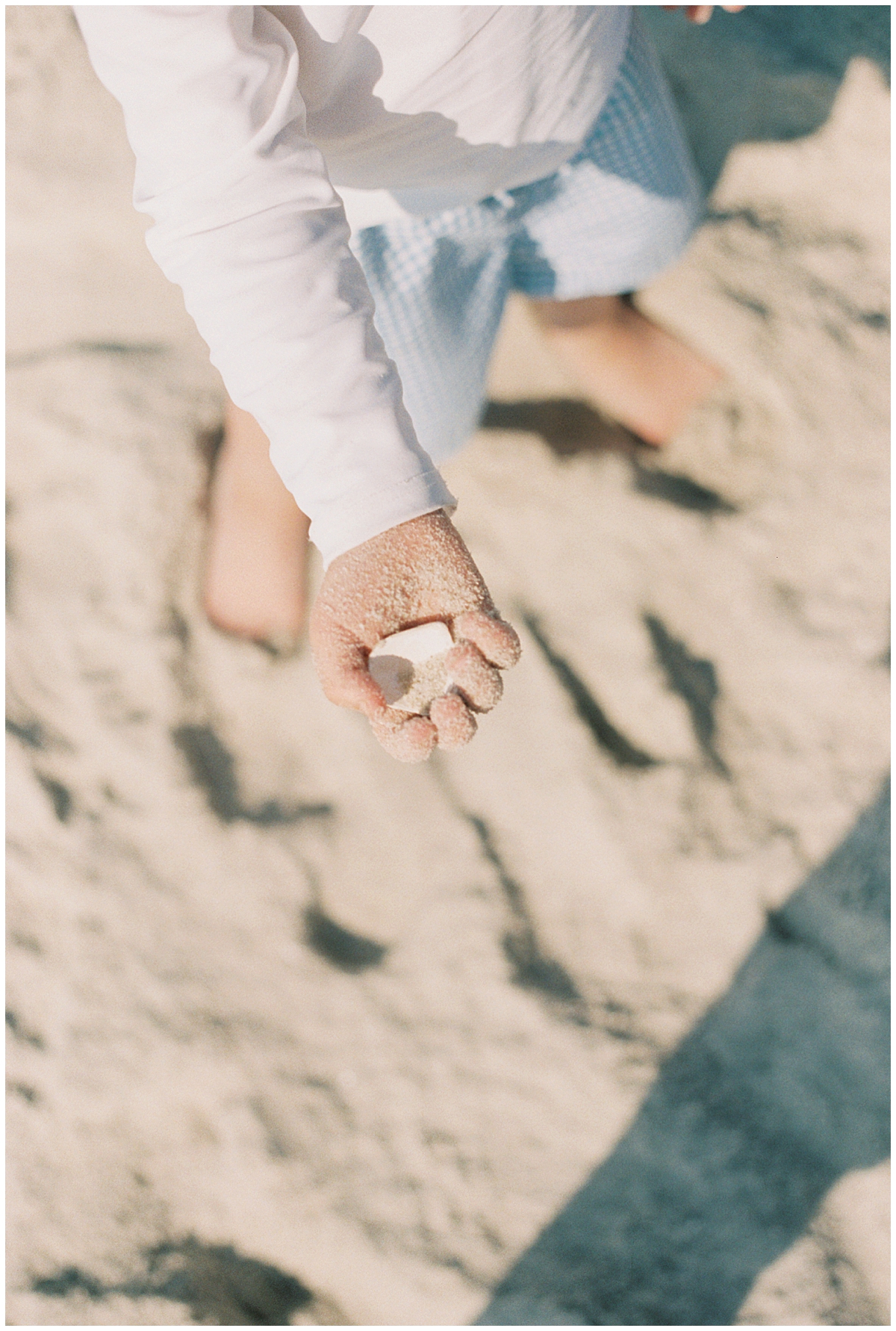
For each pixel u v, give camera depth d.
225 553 1.00
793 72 1.26
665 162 0.83
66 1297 0.80
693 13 0.82
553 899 0.93
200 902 0.90
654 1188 0.84
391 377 0.58
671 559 1.06
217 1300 0.81
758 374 1.15
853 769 0.98
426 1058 0.87
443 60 0.63
